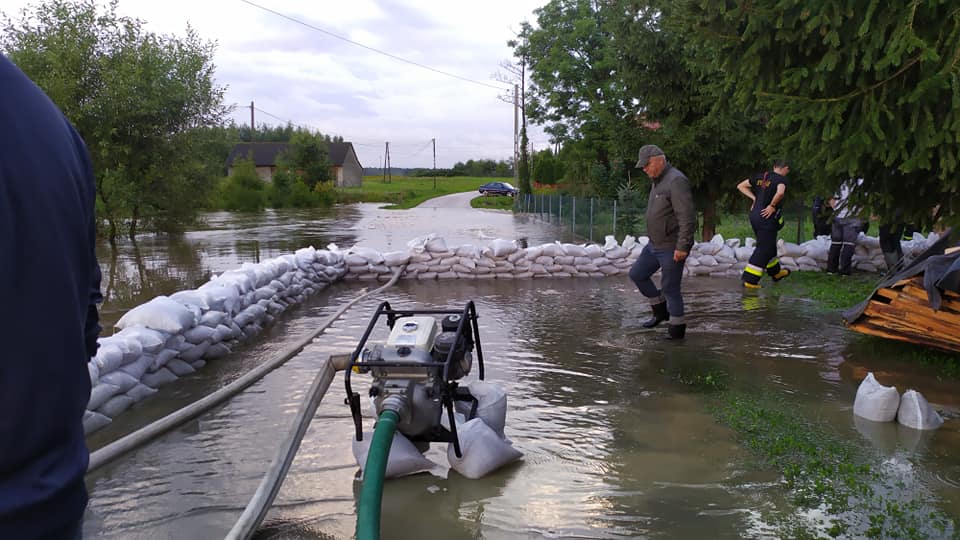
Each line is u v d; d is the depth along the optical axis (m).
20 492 1.03
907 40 4.11
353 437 4.11
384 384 3.41
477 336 4.24
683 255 6.31
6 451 1.01
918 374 5.37
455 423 3.70
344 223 27.45
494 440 3.65
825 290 9.26
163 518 3.16
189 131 19.58
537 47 23.94
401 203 51.59
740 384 5.16
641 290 7.05
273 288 8.00
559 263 11.18
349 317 7.93
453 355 3.55
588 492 3.40
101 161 17.66
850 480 3.43
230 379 5.40
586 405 4.73
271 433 4.21
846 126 4.85
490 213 37.53
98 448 4.01
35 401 1.03
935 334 5.55
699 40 5.59
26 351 1.01
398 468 3.54
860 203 5.76
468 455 3.58
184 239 19.28
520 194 38.28
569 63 22.00
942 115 4.45
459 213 37.34
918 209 5.55
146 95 18.25
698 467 3.69
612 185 18.92
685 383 5.21
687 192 6.26
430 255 11.14
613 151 15.83
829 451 3.84
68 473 1.10
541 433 4.21
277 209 42.50
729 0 5.17
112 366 4.55
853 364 5.69
